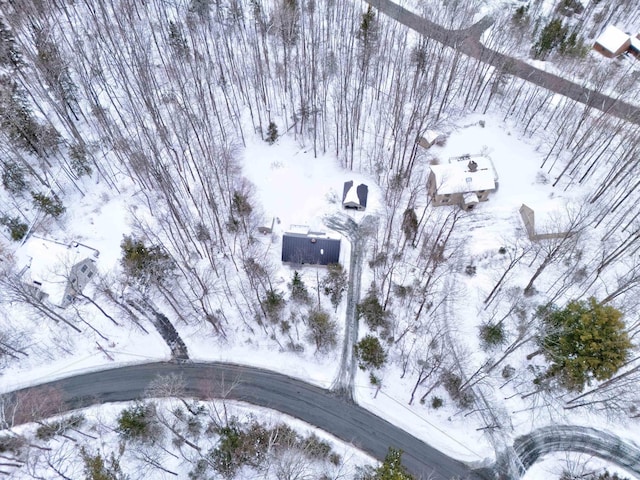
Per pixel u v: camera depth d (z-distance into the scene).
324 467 51.94
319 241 65.25
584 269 62.19
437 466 52.22
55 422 54.53
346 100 76.69
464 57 88.81
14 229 67.19
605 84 85.75
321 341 59.81
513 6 103.00
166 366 59.88
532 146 78.81
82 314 62.50
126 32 87.56
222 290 64.56
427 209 71.69
